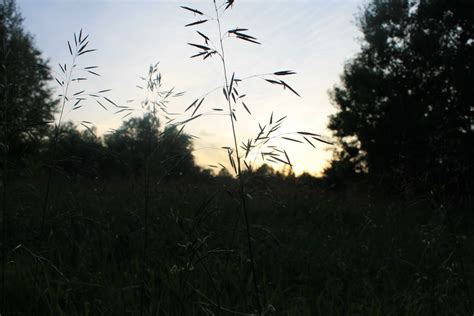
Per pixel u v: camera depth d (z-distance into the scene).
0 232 3.39
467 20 21.39
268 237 4.43
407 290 3.50
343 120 25.84
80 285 3.07
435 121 19.84
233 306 2.85
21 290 2.93
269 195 2.29
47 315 2.71
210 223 4.34
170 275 2.95
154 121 2.60
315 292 3.56
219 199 5.61
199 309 2.72
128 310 2.75
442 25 22.61
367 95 24.16
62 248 3.73
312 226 6.07
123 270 3.48
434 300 3.28
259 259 3.97
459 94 20.88
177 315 2.60
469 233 5.51
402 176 5.12
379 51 24.83
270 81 1.93
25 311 2.73
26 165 2.72
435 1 21.91
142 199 5.27
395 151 21.55
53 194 4.93
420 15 23.14
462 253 4.48
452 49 21.69
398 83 23.89
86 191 6.55
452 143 6.36
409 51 23.83
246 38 1.96
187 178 6.88
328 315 2.97
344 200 8.88
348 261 4.30
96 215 4.83
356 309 3.16
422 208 6.81
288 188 8.11
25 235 3.52
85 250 3.73
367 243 4.93
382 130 22.77
